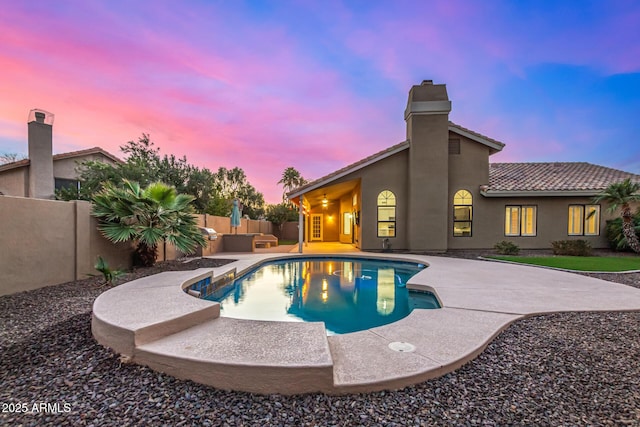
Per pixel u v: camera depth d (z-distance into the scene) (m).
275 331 3.46
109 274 6.42
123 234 7.66
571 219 14.47
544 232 14.51
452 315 4.48
